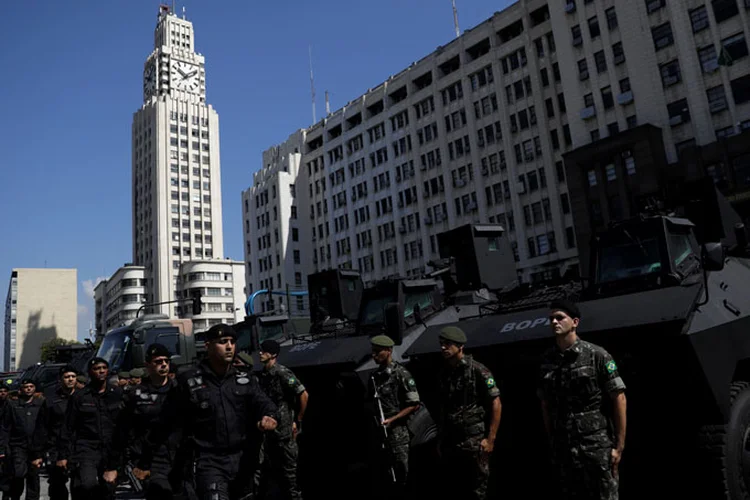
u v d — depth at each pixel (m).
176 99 112.50
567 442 4.40
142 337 14.31
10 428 8.18
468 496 5.54
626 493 6.50
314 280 13.29
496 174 47.56
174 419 4.59
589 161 37.66
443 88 52.34
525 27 45.47
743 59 32.34
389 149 57.75
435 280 10.64
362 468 8.30
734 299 6.48
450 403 5.54
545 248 43.59
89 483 6.33
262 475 7.67
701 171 32.56
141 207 112.44
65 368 7.51
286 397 7.24
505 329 7.40
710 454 5.48
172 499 5.10
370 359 8.74
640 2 36.84
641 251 7.27
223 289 99.75
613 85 38.22
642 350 6.00
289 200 68.75
